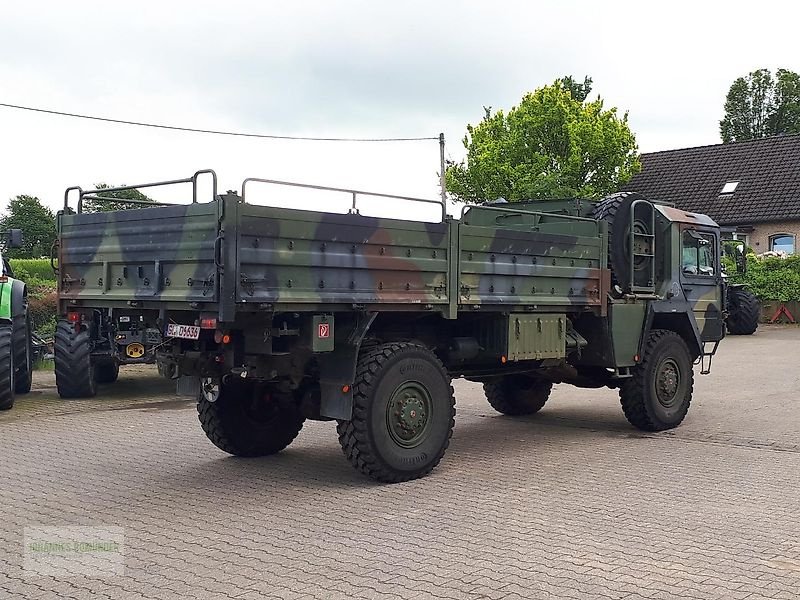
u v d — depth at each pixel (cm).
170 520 598
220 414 780
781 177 3319
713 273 1064
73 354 1159
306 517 604
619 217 927
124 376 1436
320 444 878
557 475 739
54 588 467
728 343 2148
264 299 606
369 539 551
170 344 670
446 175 3102
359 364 695
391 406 700
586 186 3055
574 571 488
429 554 519
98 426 982
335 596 450
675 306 989
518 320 806
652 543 542
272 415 810
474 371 856
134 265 674
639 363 942
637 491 681
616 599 445
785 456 826
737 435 941
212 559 512
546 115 3033
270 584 468
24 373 1189
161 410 1101
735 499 656
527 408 1079
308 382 742
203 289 609
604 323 905
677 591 456
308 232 631
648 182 3609
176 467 768
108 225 695
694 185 3491
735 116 6000
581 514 611
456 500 651
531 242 810
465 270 744
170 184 650
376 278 677
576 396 1279
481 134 3186
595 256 888
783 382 1418
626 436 938
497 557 513
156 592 459
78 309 736
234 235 592
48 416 1051
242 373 652
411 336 789
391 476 703
